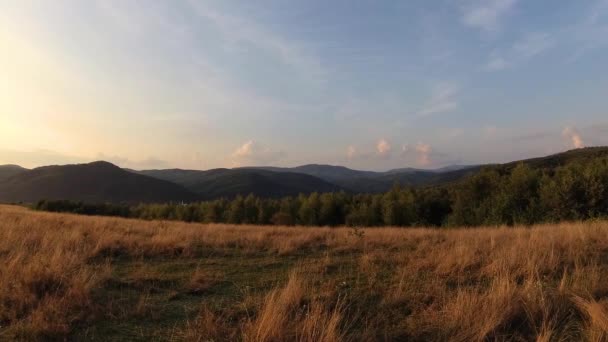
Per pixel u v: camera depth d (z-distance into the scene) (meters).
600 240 8.94
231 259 9.12
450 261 7.33
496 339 3.90
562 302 4.79
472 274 6.73
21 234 10.44
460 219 30.39
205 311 4.70
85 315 4.75
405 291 5.64
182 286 6.33
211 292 6.09
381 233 14.09
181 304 5.42
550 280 6.00
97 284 6.06
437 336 4.17
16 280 5.54
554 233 10.15
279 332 3.98
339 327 4.30
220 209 58.56
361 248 10.52
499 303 4.57
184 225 19.20
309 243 11.65
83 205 64.94
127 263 8.48
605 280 5.59
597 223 12.65
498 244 9.24
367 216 41.22
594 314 4.18
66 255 7.49
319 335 4.00
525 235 10.79
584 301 4.67
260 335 3.96
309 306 5.02
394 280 6.49
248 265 8.30
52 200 62.34
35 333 4.08
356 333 4.23
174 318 4.84
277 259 9.12
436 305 4.99
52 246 8.65
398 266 7.62
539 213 24.03
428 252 9.01
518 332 4.19
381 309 5.01
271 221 52.47
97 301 5.33
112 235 11.58
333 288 5.92
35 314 4.51
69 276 6.09
